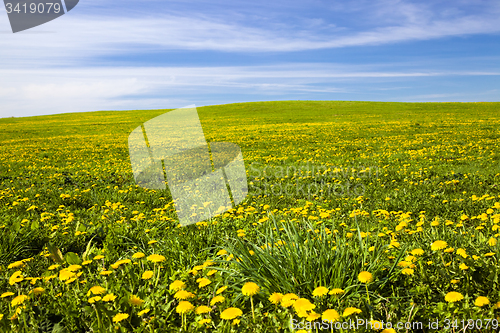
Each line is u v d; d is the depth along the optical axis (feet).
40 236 14.78
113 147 80.74
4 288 9.98
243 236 13.75
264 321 7.07
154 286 8.71
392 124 113.91
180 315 7.51
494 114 139.54
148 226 17.38
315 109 211.00
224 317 6.29
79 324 7.34
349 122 136.36
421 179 30.89
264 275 8.81
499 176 28.17
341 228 15.49
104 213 20.11
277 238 11.63
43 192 27.81
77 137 114.42
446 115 145.07
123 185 33.22
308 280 8.41
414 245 11.37
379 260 9.64
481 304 6.50
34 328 6.95
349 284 8.30
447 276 8.27
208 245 13.53
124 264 10.52
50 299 8.40
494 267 7.97
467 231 14.10
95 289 7.38
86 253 12.05
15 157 65.16
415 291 8.02
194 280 9.12
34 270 11.50
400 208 21.18
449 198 22.31
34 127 157.38
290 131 108.06
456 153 48.67
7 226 16.22
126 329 6.81
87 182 35.06
